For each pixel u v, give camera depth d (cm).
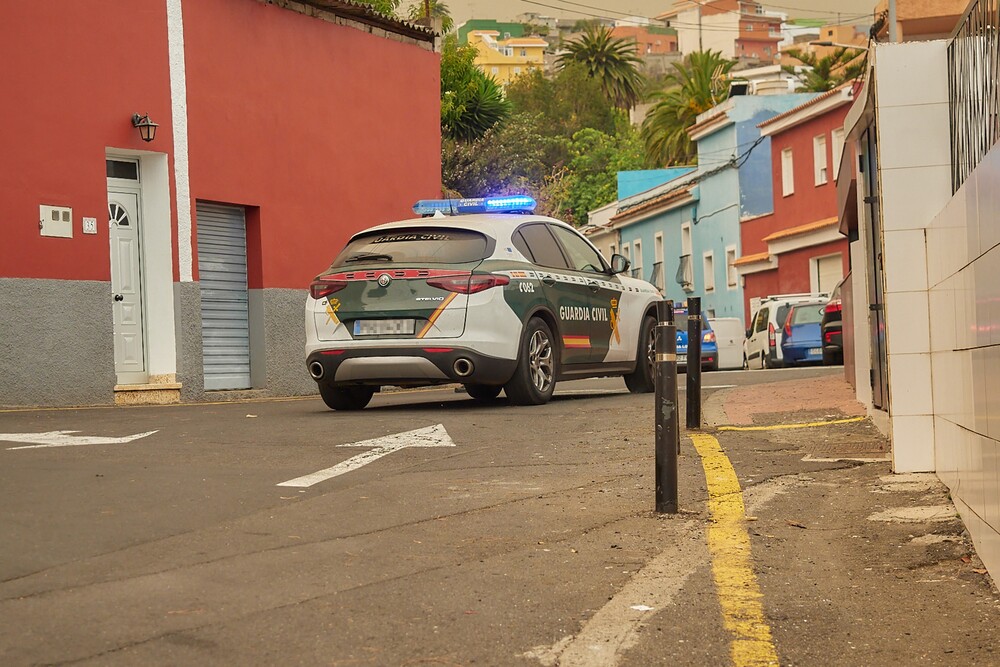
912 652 400
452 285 1139
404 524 598
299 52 1892
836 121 3791
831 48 6366
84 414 1208
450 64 3488
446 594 467
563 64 9625
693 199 4888
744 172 4462
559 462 798
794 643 411
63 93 1494
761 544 551
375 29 2078
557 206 7350
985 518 491
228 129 1741
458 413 1116
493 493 684
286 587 474
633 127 9081
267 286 1808
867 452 793
